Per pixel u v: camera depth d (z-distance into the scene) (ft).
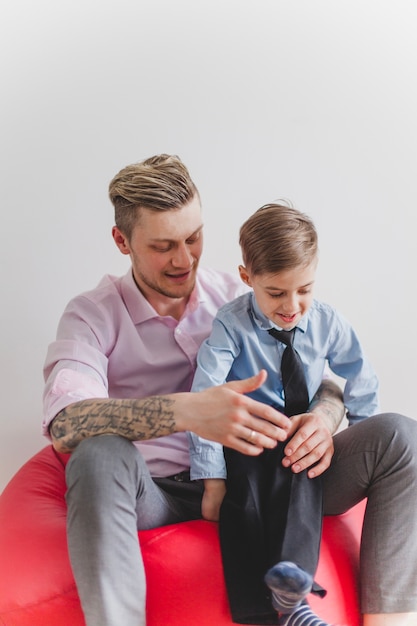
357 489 4.67
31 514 4.91
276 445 4.73
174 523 4.82
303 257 4.60
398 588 4.49
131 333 5.39
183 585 4.33
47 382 5.03
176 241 4.90
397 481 4.45
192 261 5.04
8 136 6.06
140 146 6.17
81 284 6.34
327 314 5.22
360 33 6.18
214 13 6.07
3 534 4.79
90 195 6.20
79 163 6.14
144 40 6.06
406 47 6.22
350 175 6.38
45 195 6.15
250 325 5.10
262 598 4.27
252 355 5.13
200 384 4.95
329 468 4.77
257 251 4.67
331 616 4.43
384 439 4.47
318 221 6.43
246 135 6.24
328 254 6.49
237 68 6.14
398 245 6.53
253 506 4.55
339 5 6.13
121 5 6.01
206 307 5.58
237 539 4.46
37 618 4.40
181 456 5.27
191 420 4.33
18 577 4.47
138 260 5.10
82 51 6.03
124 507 4.13
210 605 4.30
